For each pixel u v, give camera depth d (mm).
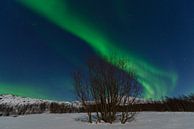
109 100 14148
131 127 11977
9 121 16484
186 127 11070
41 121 15570
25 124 14625
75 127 12617
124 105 14234
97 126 12750
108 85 14266
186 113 16531
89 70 14648
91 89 14445
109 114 13938
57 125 13570
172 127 11273
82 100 14445
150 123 12883
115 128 11875
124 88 14383
